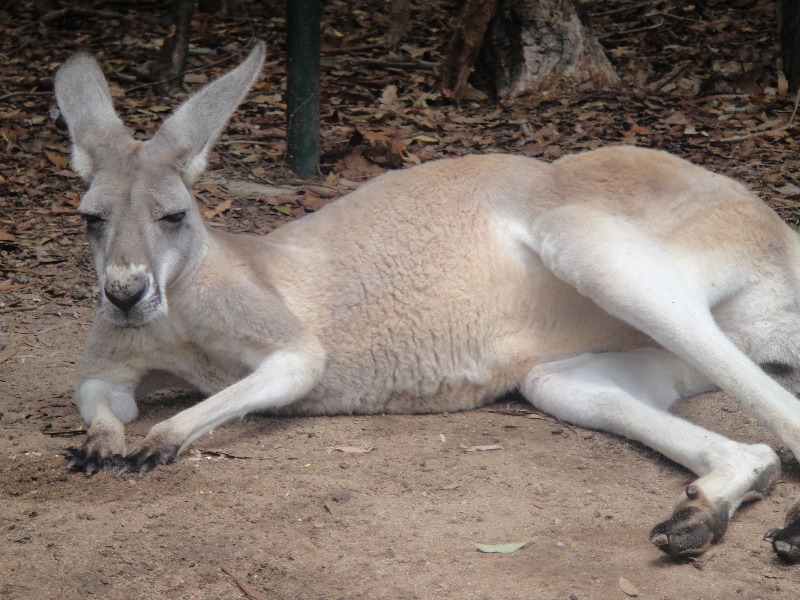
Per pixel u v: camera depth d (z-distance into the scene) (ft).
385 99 35.81
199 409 14.10
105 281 13.71
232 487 13.01
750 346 15.88
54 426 15.51
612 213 15.71
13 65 42.91
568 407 15.25
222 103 15.33
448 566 10.91
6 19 49.34
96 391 15.35
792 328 15.76
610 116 32.99
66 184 29.48
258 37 45.27
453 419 16.02
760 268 15.61
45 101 37.42
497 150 30.30
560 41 35.58
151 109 35.63
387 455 14.23
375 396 16.24
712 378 13.15
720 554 11.00
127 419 15.70
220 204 26.55
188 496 12.70
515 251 16.02
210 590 10.52
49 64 42.45
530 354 16.02
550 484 13.11
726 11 46.03
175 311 15.19
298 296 16.15
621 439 14.67
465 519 12.08
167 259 14.37
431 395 16.26
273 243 16.85
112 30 47.06
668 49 40.40
